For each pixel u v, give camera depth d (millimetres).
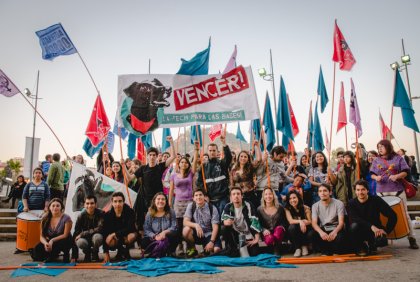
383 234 5551
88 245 6031
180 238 6559
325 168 7816
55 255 6062
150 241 6184
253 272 4785
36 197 7812
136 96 7211
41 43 8203
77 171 7996
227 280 4344
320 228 6000
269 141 10211
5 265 5836
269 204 6395
